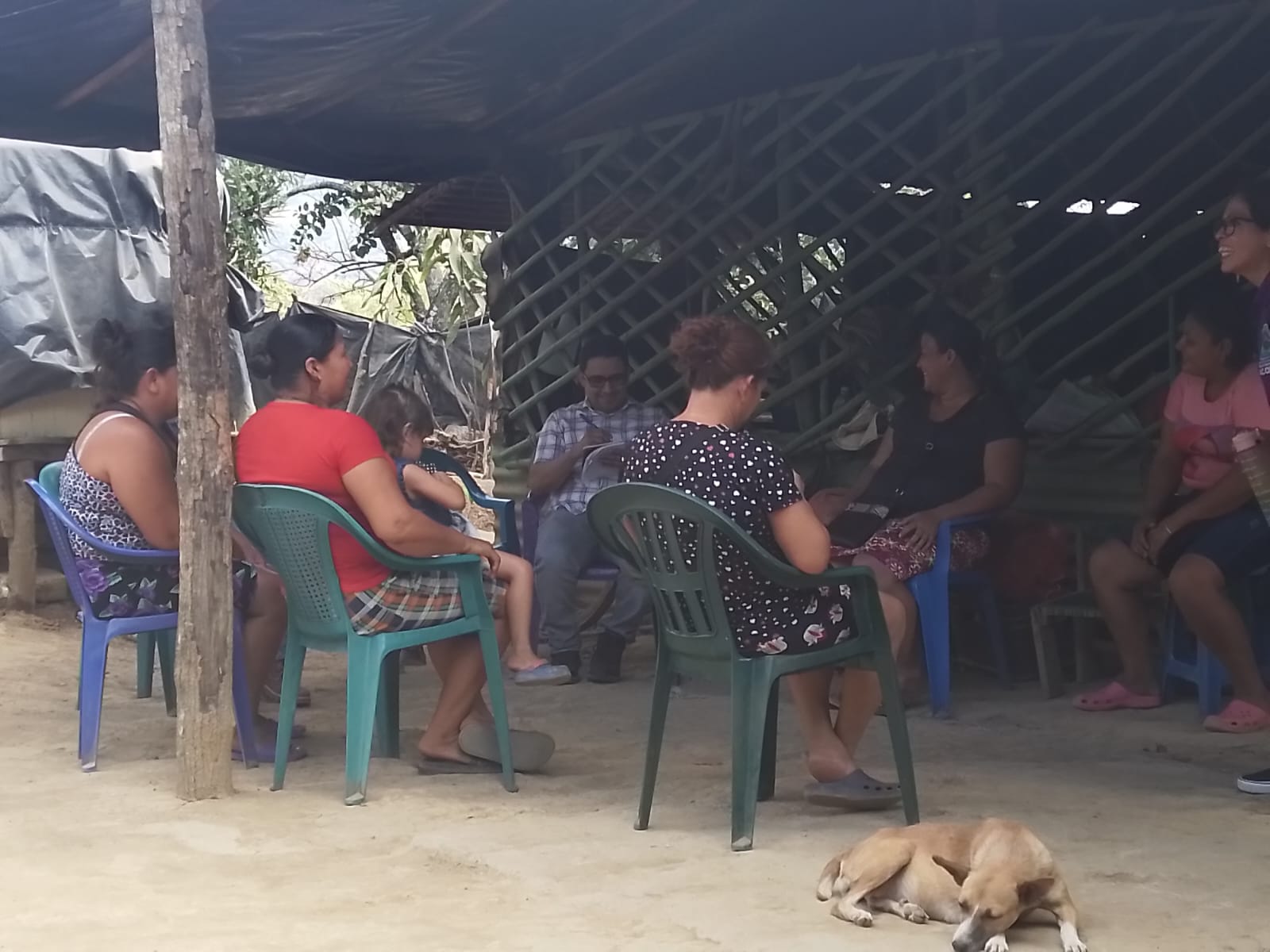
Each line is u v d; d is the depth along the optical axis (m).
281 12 5.46
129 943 2.76
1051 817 3.56
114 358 4.49
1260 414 4.51
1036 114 5.75
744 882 3.09
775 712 3.85
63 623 7.69
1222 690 4.91
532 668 4.74
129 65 5.84
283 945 2.73
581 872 3.19
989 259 5.85
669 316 7.28
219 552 3.96
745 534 3.29
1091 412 5.61
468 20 5.72
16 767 4.41
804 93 6.53
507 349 7.93
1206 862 3.13
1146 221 5.57
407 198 9.29
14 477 7.76
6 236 7.62
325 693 5.78
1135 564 4.86
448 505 5.18
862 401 6.26
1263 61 5.96
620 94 6.93
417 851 3.41
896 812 3.70
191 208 3.88
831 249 7.71
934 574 4.95
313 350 4.10
